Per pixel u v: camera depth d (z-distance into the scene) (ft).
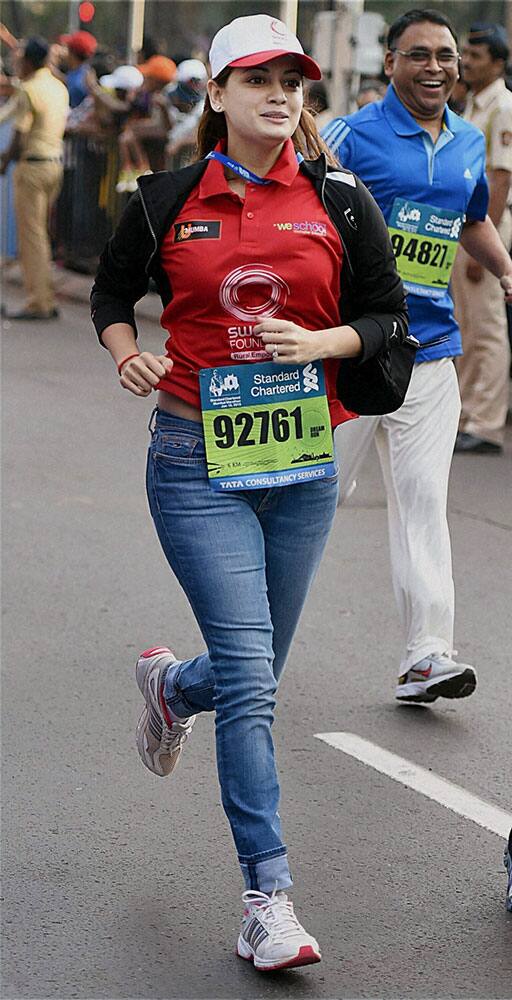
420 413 33.06
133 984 21.95
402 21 32.53
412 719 33.27
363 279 22.71
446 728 32.78
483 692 35.12
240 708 22.18
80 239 111.45
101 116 106.42
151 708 26.03
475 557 46.85
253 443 22.59
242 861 22.43
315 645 38.04
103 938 23.32
